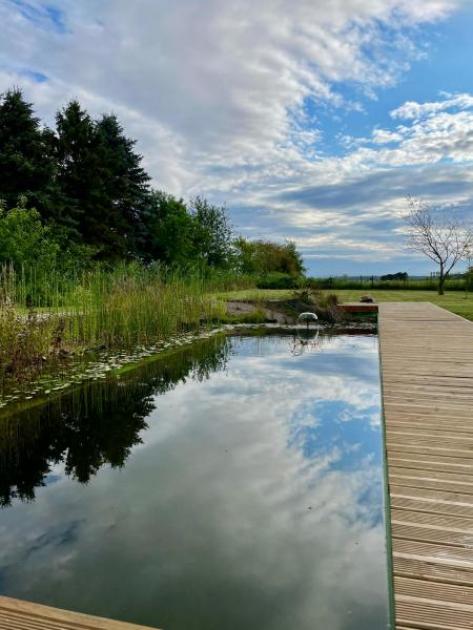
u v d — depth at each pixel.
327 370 5.40
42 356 4.98
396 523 1.69
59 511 2.13
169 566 1.69
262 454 2.81
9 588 1.59
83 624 1.20
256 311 11.05
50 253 11.23
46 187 16.52
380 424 3.38
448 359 4.75
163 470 2.58
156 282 8.38
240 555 1.75
